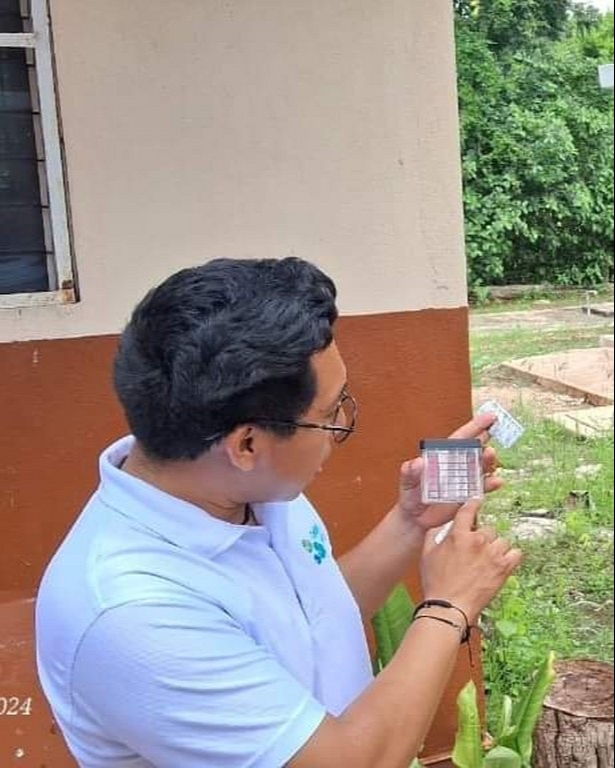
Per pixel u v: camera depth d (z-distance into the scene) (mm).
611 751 2828
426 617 1364
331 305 1269
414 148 2807
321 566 1520
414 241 2834
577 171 12336
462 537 1419
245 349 1189
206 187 2688
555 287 12516
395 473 2879
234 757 1209
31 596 2643
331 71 2729
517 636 3953
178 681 1196
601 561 5012
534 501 5809
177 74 2633
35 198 2643
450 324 2885
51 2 2541
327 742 1223
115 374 1268
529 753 2354
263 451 1263
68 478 2664
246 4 2652
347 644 1490
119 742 1263
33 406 2623
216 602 1267
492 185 12227
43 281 2666
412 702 1289
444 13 2783
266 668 1248
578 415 7152
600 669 3125
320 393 1258
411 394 2869
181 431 1235
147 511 1283
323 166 2756
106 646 1200
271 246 2748
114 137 2615
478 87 12203
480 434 1610
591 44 12500
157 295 1248
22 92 2605
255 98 2691
